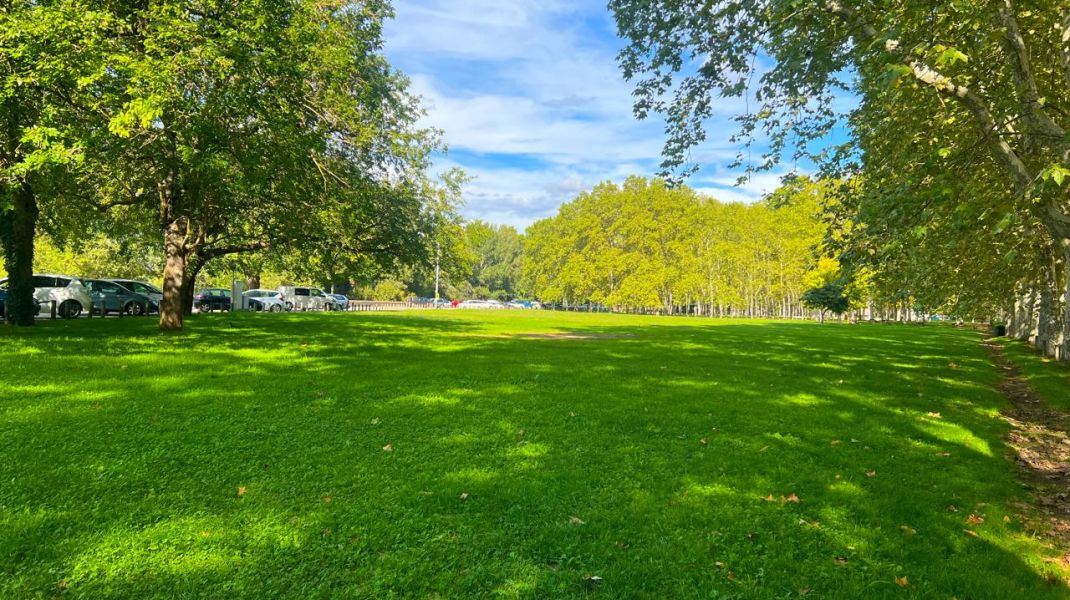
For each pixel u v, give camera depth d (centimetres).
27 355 1039
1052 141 674
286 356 1213
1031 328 2206
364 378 961
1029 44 942
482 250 11538
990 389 1091
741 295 6297
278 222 1866
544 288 8544
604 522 415
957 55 542
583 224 7344
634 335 2325
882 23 728
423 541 379
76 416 639
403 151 1870
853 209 1025
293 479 483
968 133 905
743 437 657
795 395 942
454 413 729
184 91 1012
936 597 333
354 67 1441
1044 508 486
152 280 4672
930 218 741
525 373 1086
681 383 1027
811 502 464
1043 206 679
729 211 6681
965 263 1493
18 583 315
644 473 522
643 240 6588
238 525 394
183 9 1027
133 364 1004
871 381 1142
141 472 482
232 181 1180
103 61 952
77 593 309
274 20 1117
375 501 440
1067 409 906
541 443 605
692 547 381
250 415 684
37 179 1206
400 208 2073
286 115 1205
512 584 331
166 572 331
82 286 2272
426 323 2714
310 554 357
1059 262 1636
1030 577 361
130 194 1780
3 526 376
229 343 1412
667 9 992
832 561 370
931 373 1305
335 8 1480
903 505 464
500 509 433
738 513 438
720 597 325
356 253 2064
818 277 5209
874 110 987
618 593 326
